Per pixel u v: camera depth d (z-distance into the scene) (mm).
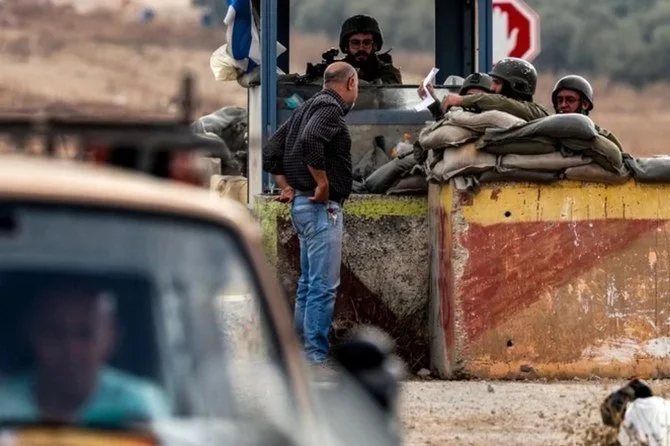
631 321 34281
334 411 14359
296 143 33312
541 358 34031
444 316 34688
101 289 12422
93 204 12531
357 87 34625
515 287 33969
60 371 12195
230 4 39781
